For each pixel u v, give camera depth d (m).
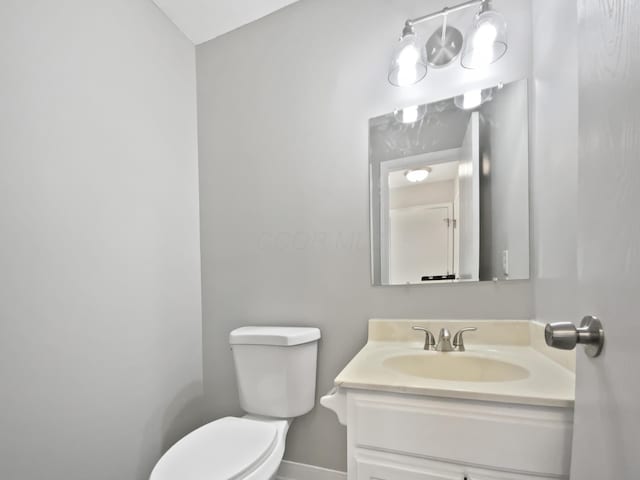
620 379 0.39
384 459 0.74
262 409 1.25
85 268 1.06
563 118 0.83
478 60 1.06
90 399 1.06
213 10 1.46
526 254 1.05
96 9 1.15
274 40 1.48
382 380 0.76
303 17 1.43
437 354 1.02
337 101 1.36
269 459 0.98
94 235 1.10
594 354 0.45
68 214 1.02
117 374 1.16
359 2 1.33
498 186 1.10
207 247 1.60
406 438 0.72
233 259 1.54
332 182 1.36
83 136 1.08
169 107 1.47
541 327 0.96
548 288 0.93
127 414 1.18
